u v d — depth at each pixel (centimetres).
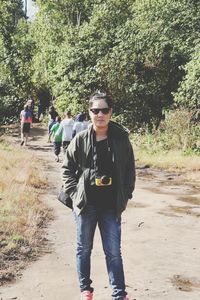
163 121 2230
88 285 470
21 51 4050
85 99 2517
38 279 580
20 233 738
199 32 2605
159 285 577
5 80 3794
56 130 1880
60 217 901
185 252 714
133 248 726
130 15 3403
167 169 1619
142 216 941
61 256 670
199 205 1068
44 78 3734
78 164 454
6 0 4291
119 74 2434
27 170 1280
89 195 447
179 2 2723
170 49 2456
